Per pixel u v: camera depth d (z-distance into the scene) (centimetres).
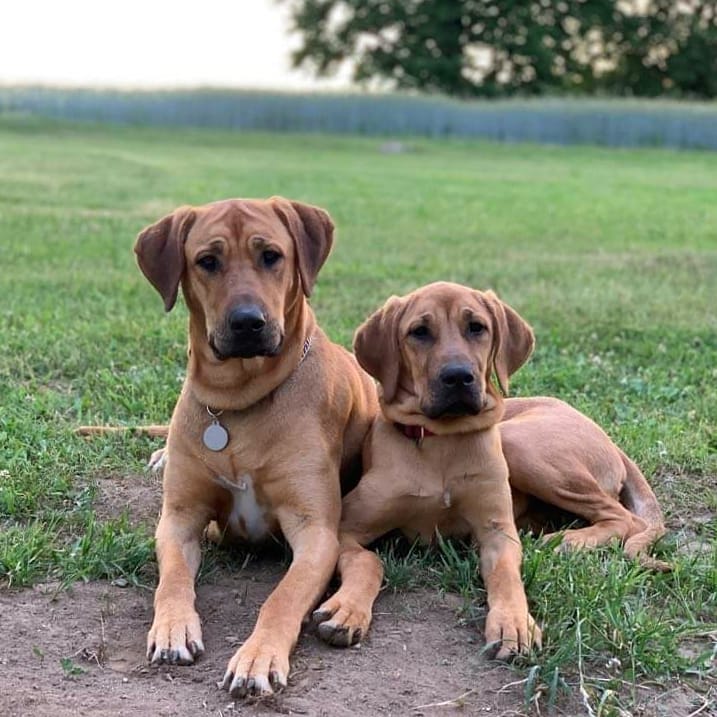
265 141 1235
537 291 340
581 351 265
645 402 226
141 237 155
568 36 1870
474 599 141
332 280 350
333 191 668
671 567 149
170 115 1559
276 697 118
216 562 154
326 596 144
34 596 140
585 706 120
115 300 302
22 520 164
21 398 213
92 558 148
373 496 154
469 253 432
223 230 148
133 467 184
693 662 128
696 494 182
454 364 148
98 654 126
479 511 152
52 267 358
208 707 117
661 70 1939
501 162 1027
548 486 164
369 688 122
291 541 147
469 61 1870
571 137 1388
